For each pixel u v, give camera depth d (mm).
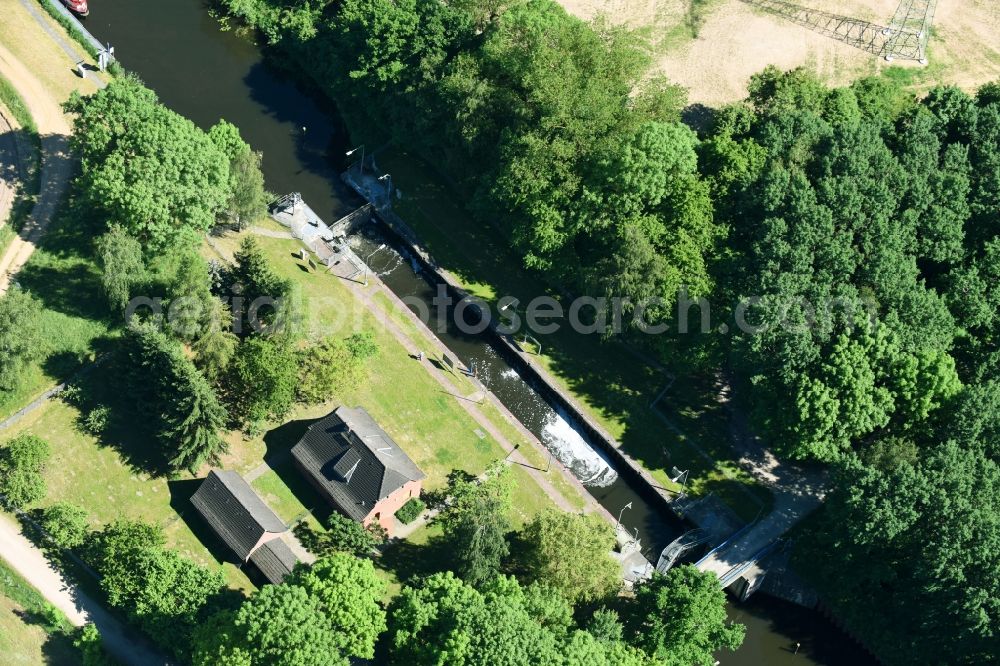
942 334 141750
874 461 134625
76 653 120812
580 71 151250
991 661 127625
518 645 115125
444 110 158625
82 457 132250
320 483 133000
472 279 157000
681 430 147000
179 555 128500
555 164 146875
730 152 147625
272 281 138875
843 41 184250
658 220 145375
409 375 146750
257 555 127625
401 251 161000
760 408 138750
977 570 126625
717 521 141125
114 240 135375
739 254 143000
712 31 183750
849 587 134750
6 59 162625
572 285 156000
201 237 144625
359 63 168500
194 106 172375
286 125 172375
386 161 167250
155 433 131250
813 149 150250
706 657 126688
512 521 136625
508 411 147750
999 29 187875
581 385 149500
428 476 138375
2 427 132125
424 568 132375
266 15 180500
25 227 146625
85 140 140875
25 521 127688
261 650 112250
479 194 155500
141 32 178750
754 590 139500
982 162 152625
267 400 135375
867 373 135250
